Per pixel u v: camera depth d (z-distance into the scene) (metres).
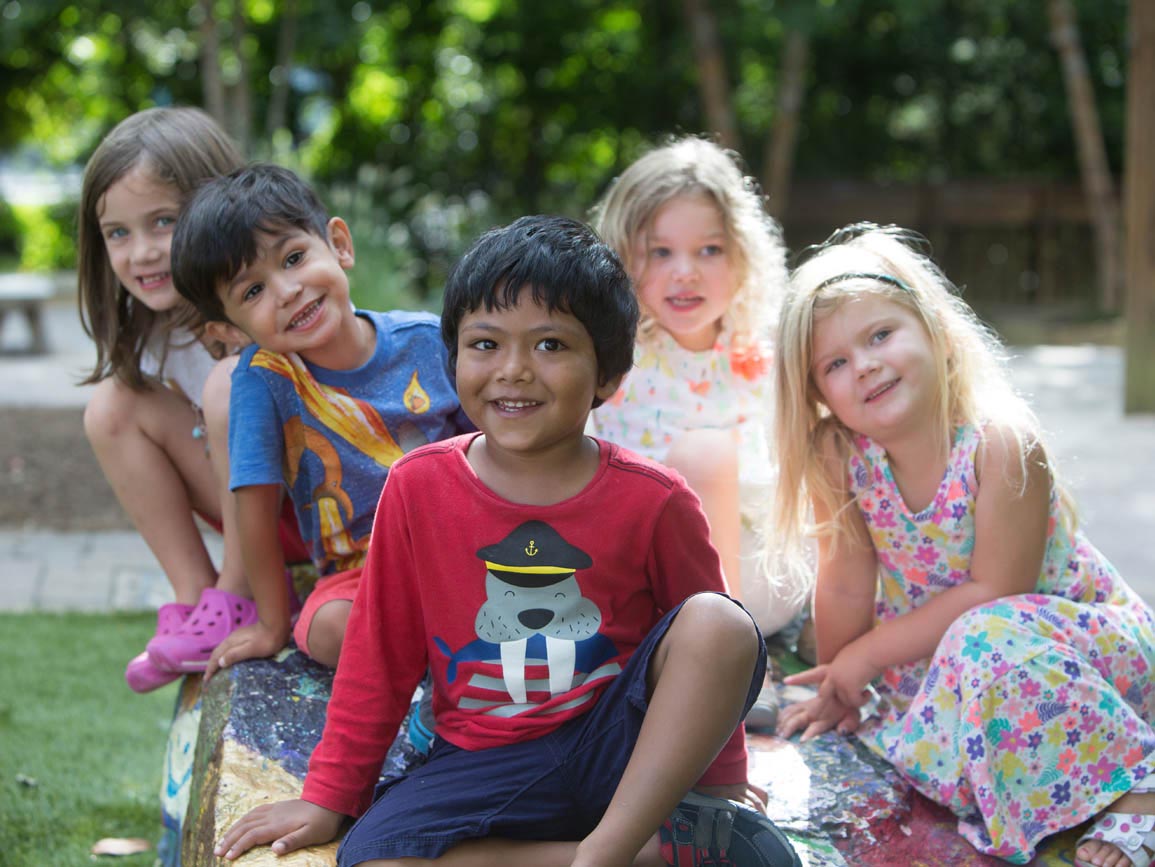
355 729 1.69
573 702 1.62
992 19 13.08
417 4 12.66
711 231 2.56
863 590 2.20
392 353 2.21
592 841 1.44
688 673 1.48
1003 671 1.89
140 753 2.90
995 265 13.42
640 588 1.67
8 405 7.14
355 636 1.71
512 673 1.62
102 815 2.60
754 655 1.50
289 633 2.22
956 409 2.11
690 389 2.63
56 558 4.43
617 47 13.30
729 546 2.24
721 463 2.24
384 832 1.55
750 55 12.88
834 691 2.12
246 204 2.03
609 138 13.70
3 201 18.33
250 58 12.02
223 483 2.30
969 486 2.06
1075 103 11.68
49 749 2.88
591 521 1.63
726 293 2.60
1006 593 2.05
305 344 2.07
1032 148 14.11
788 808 1.87
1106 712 1.87
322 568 2.24
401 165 13.43
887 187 13.33
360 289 7.07
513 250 1.58
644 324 2.63
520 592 1.63
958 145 14.06
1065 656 1.90
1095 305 12.97
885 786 1.95
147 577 4.24
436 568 1.66
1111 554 4.43
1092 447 6.26
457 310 1.62
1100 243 12.34
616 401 2.64
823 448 2.17
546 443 1.61
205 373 2.49
